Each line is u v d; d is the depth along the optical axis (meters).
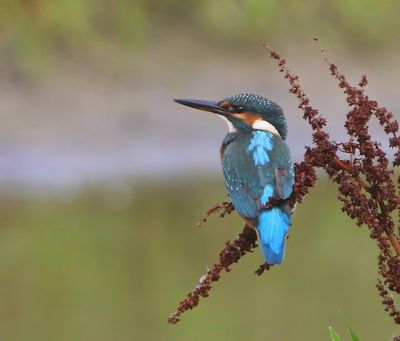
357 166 6.07
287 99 20.98
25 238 13.94
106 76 20.20
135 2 21.42
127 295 11.97
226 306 11.69
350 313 11.51
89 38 20.67
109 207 15.35
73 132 18.78
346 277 12.70
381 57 22.56
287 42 22.16
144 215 14.91
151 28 21.56
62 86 19.73
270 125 7.15
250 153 6.79
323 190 16.97
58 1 20.52
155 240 13.88
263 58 21.73
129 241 13.83
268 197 6.45
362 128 6.05
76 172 17.67
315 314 11.41
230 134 7.15
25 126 18.77
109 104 19.55
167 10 21.88
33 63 19.78
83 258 13.20
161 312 11.45
